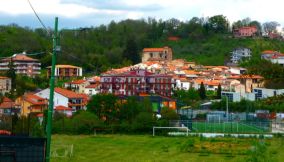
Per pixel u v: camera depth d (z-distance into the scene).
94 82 198.50
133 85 184.50
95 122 101.50
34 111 131.75
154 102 144.00
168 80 186.00
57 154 69.69
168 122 105.12
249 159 57.38
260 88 171.38
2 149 33.59
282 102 137.25
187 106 149.75
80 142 86.50
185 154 73.50
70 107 144.50
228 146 80.94
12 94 154.62
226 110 127.81
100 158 68.19
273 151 71.50
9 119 87.50
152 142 88.50
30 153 34.28
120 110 108.56
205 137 92.81
